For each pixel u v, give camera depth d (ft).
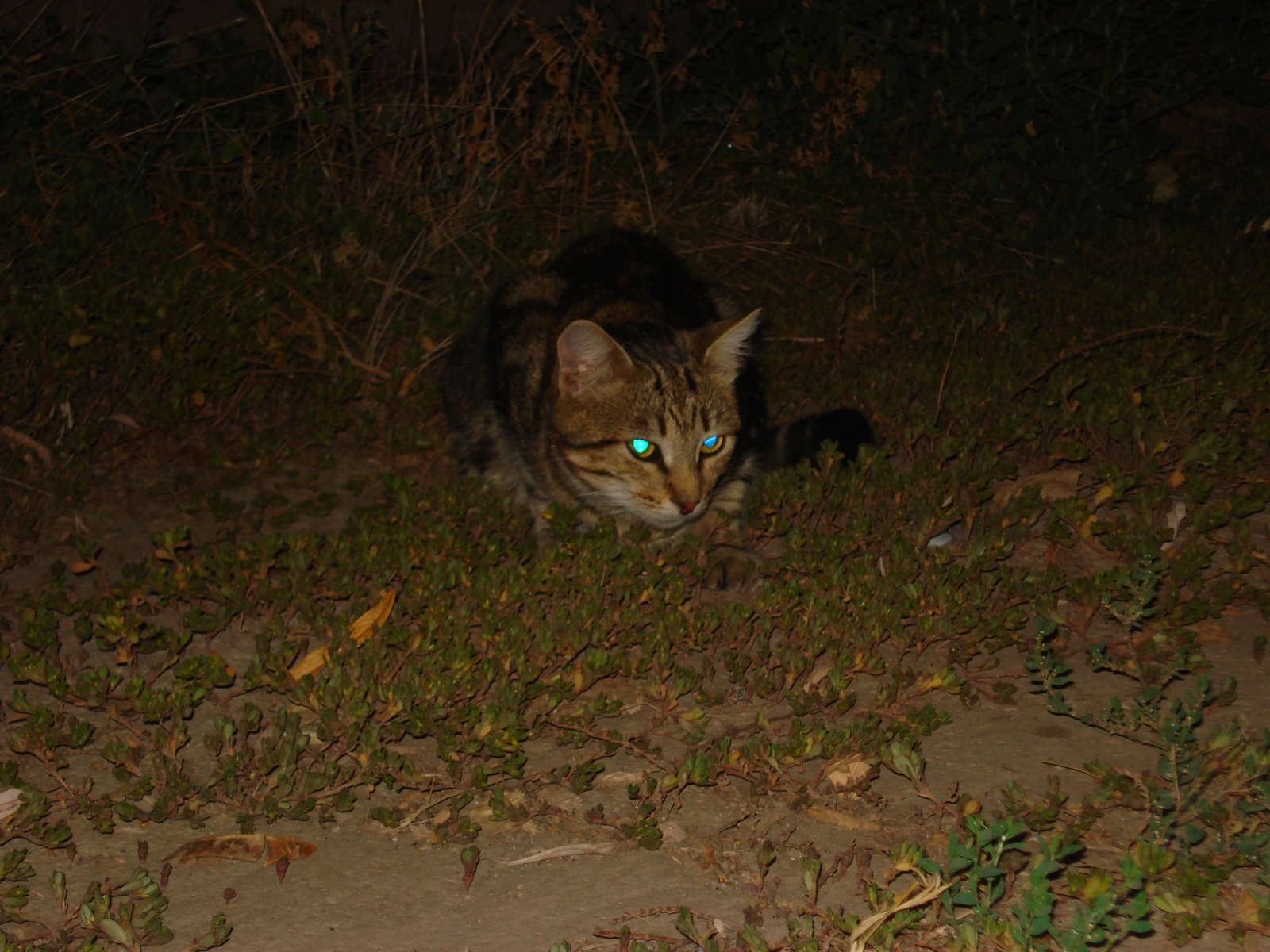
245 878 2.24
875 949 2.11
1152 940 2.14
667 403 2.95
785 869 2.26
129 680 2.51
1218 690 2.58
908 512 2.96
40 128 3.93
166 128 4.00
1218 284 3.84
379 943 2.15
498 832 2.31
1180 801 2.26
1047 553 2.95
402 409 3.50
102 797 2.30
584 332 2.92
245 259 3.55
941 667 2.64
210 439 3.38
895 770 2.37
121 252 3.56
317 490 3.26
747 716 2.55
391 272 3.81
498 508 2.99
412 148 4.19
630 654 2.69
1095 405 3.27
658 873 2.25
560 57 4.19
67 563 2.92
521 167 4.23
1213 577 2.89
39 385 3.26
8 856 2.20
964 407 3.33
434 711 2.43
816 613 2.64
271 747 2.34
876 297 3.92
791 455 3.26
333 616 2.65
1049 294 4.00
